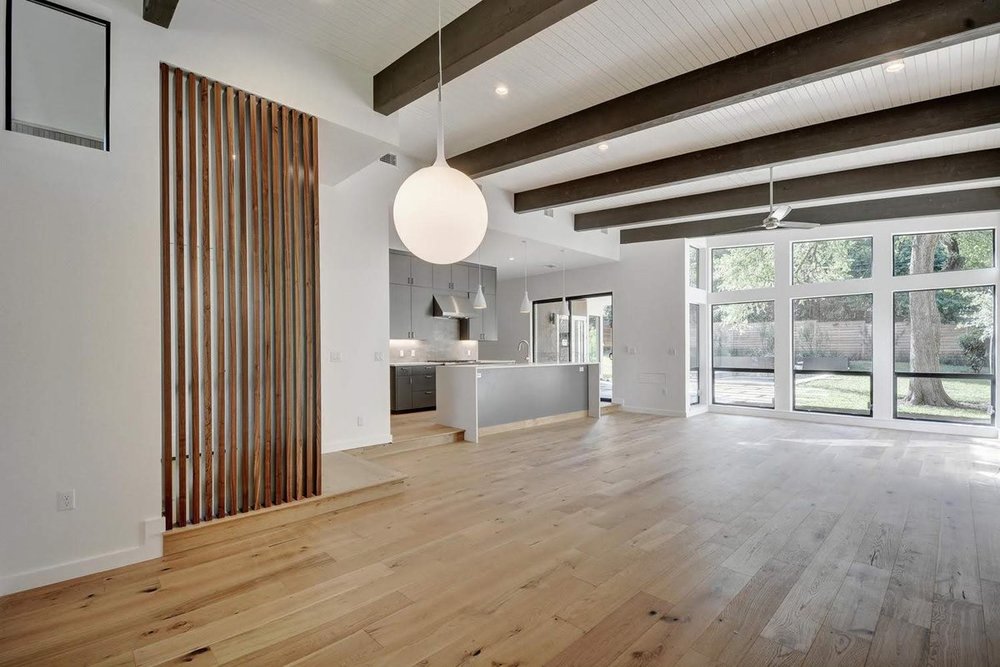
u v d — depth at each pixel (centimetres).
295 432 327
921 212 610
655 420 746
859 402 707
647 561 256
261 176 312
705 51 322
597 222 730
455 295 844
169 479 271
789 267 764
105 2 250
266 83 308
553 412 720
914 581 236
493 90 374
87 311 243
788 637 190
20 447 225
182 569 247
